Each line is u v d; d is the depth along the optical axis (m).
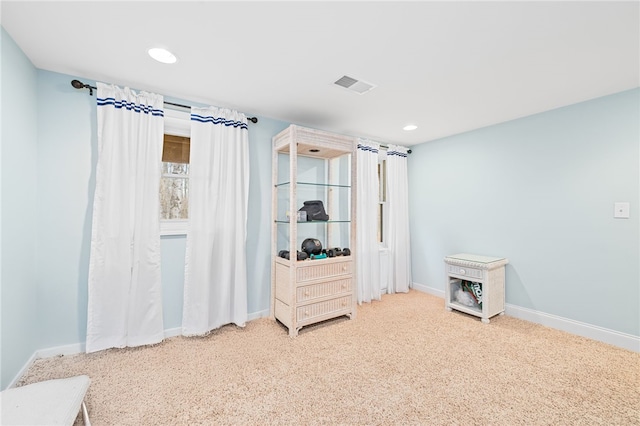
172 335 2.48
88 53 1.80
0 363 1.56
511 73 2.04
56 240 2.06
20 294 1.78
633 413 1.55
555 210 2.73
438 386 1.79
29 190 1.88
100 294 2.12
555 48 1.73
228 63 1.92
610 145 2.41
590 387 1.78
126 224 2.21
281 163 3.13
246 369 1.97
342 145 2.94
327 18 1.46
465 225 3.50
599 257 2.46
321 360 2.10
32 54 1.81
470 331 2.63
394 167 3.94
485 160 3.29
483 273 2.86
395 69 1.99
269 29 1.56
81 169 2.13
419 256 4.07
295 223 2.59
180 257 2.53
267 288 3.02
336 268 2.83
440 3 1.35
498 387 1.78
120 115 2.20
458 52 1.78
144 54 1.81
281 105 2.65
